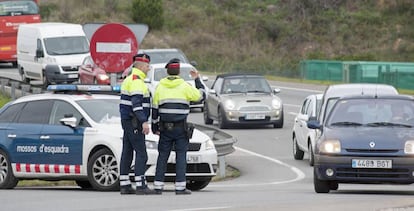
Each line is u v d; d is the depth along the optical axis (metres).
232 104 75.19
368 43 199.12
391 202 29.20
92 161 36.28
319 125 36.72
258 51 198.25
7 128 39.03
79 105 37.69
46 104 38.59
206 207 28.28
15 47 128.12
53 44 94.62
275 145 66.00
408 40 197.25
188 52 196.25
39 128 38.06
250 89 77.50
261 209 27.06
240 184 44.09
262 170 52.78
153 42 197.75
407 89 111.75
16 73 123.00
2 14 127.12
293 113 87.75
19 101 39.62
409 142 33.81
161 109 33.47
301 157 58.16
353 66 120.44
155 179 34.22
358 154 33.72
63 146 37.12
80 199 32.03
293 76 140.00
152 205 29.39
